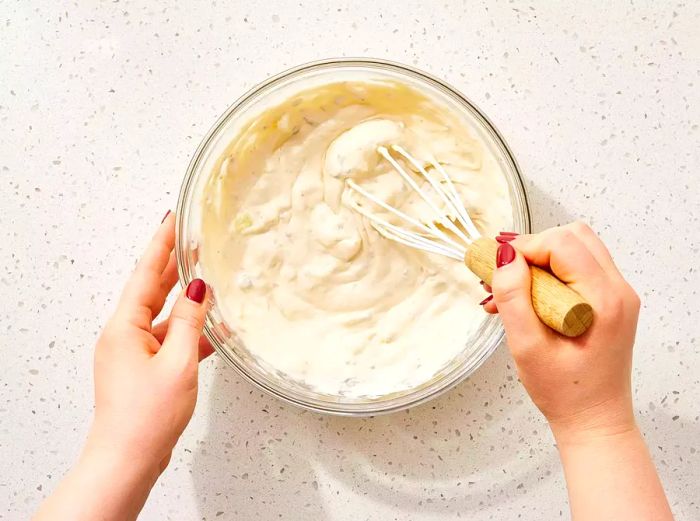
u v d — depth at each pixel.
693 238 0.86
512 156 0.77
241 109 0.77
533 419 0.85
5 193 0.87
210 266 0.82
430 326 0.84
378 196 0.83
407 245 0.82
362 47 0.87
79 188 0.87
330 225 0.83
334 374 0.84
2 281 0.87
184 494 0.85
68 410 0.86
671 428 0.85
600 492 0.58
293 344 0.84
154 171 0.86
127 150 0.86
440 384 0.78
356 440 0.85
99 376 0.67
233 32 0.87
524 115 0.86
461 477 0.84
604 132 0.86
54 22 0.87
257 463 0.85
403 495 0.84
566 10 0.87
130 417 0.64
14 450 0.86
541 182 0.86
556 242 0.59
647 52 0.87
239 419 0.85
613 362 0.58
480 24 0.87
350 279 0.84
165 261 0.75
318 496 0.84
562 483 0.84
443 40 0.87
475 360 0.79
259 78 0.87
